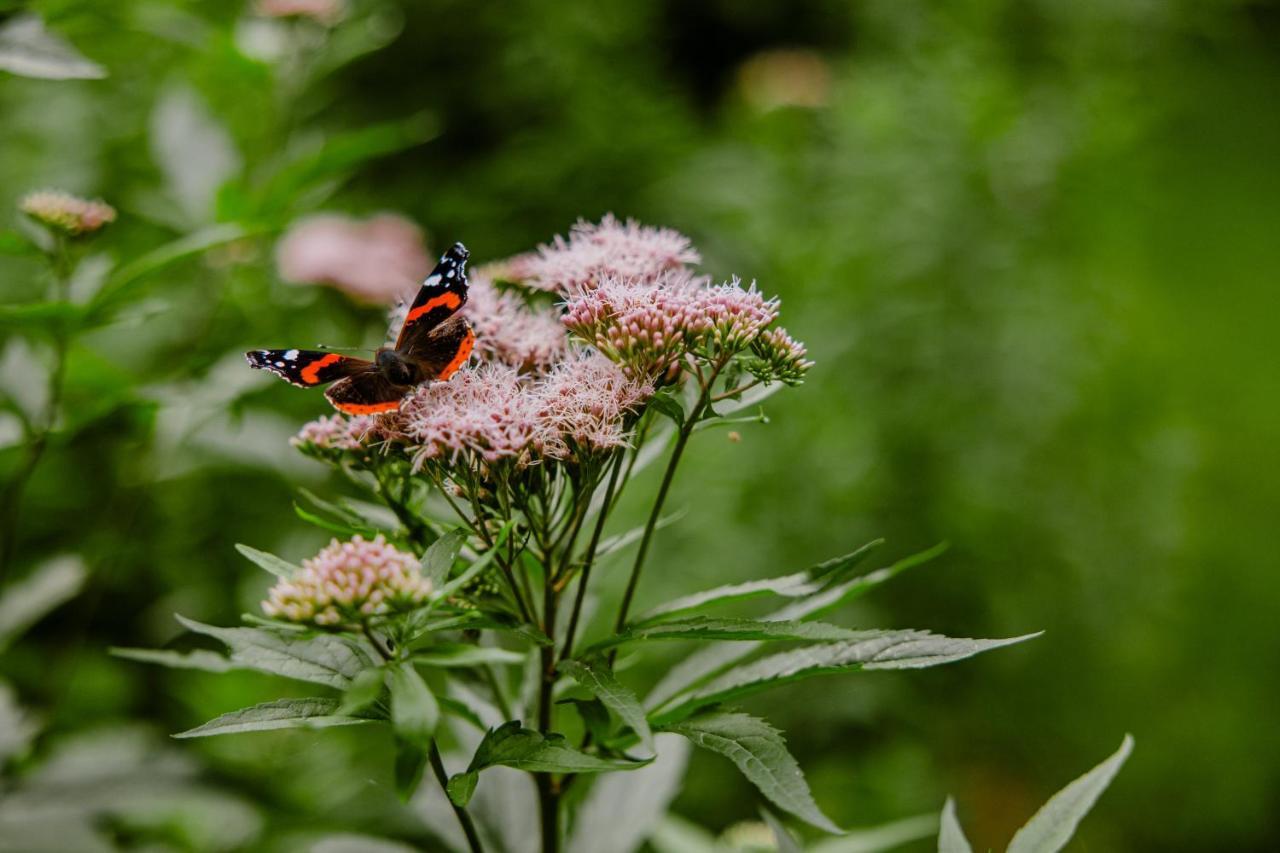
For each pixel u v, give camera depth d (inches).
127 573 172.1
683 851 122.3
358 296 174.4
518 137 300.5
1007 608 237.0
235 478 181.0
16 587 133.3
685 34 406.3
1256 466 335.3
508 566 79.4
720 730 69.7
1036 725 249.1
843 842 114.3
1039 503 242.1
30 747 123.3
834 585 85.3
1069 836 73.0
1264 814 260.4
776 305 82.1
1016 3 287.3
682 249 97.5
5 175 187.9
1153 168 329.4
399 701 59.5
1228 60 466.9
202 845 135.2
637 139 296.7
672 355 80.7
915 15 283.4
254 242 163.0
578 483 80.8
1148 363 285.0
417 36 320.8
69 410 147.3
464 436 77.8
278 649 70.5
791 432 234.8
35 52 96.8
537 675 89.0
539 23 309.3
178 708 169.5
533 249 287.9
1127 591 253.9
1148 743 262.2
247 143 181.3
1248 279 407.2
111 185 191.3
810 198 273.0
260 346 150.6
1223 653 283.9
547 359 90.4
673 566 221.8
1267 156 458.3
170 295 175.3
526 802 94.2
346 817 143.3
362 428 83.7
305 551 173.8
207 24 162.7
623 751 81.4
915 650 70.7
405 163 323.9
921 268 239.6
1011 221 251.4
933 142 247.4
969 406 236.1
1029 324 242.5
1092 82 283.3
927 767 230.2
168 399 124.5
